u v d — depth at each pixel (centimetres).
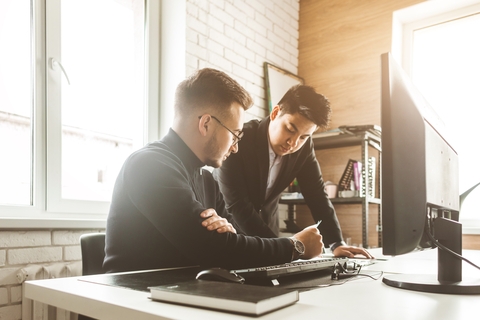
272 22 329
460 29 304
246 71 299
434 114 97
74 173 212
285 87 333
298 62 356
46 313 167
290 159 201
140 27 252
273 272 82
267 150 198
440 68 310
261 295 57
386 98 73
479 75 294
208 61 265
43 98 195
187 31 250
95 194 222
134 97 247
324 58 343
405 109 77
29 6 195
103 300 63
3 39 185
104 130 229
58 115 198
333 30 340
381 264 125
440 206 92
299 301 63
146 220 114
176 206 98
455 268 79
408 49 322
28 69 193
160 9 260
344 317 53
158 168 104
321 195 204
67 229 183
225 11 282
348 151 319
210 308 56
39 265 171
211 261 95
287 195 296
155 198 100
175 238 97
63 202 198
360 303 62
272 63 326
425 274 92
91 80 223
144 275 91
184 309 56
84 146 217
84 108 218
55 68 199
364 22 325
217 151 126
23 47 192
